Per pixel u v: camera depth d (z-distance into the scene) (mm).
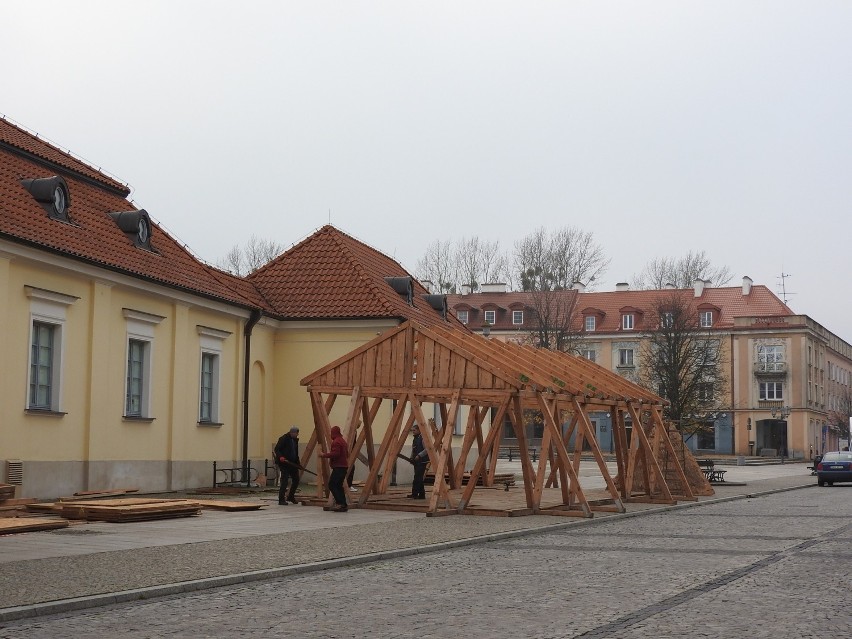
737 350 93250
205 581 12008
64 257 23719
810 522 22250
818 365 98438
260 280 36594
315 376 25328
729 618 9742
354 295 35250
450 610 10336
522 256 85625
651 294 97250
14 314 22516
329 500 23766
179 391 29094
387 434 24672
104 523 19500
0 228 21594
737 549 16281
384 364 24609
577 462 28094
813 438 94562
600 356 95188
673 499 28656
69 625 9617
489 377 23422
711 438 94000
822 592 11430
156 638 8945
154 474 27953
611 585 12102
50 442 23703
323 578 12977
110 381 25953
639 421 29172
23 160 26562
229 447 32094
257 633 9148
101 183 29703
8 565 13273
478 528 19656
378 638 8867
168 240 31891
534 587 12000
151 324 27891
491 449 34094
